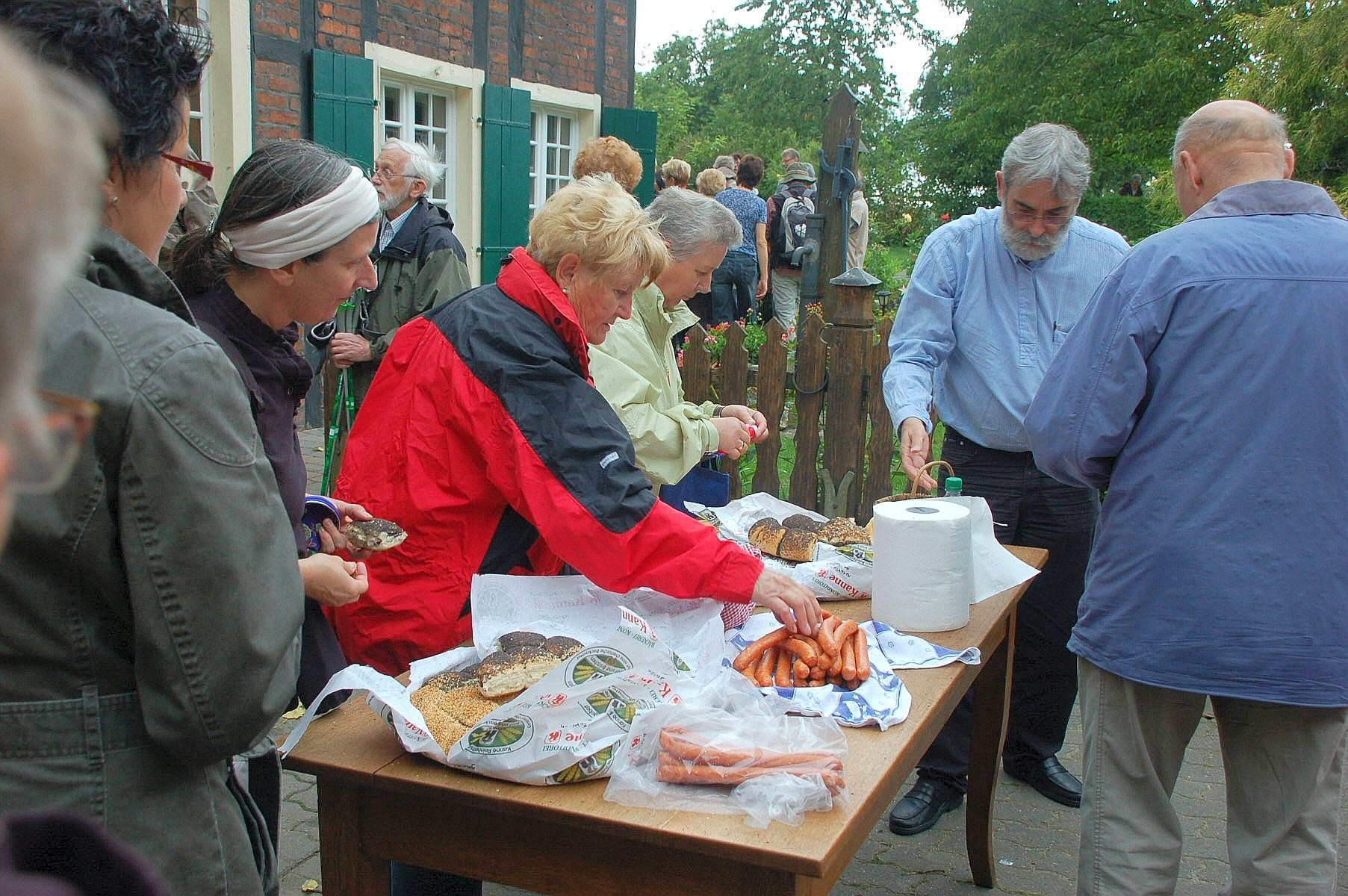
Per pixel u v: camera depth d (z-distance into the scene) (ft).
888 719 5.86
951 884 9.96
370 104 25.73
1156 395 6.92
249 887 4.44
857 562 8.13
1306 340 6.57
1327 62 36.01
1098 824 7.37
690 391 17.29
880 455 16.28
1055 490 10.63
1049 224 9.87
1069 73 72.69
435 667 5.98
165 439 3.78
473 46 29.07
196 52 4.29
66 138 1.62
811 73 165.07
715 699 5.66
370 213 5.91
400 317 14.88
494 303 6.77
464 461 6.75
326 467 16.69
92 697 3.93
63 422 1.88
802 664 6.43
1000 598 8.33
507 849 5.28
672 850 4.94
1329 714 6.79
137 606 3.84
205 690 3.95
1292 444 6.56
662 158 136.05
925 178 90.58
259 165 5.67
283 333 6.11
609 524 6.34
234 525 3.95
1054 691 11.37
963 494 10.91
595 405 6.55
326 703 5.90
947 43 89.30
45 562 3.75
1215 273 6.75
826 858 4.53
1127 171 75.00
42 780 3.84
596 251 6.76
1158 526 6.85
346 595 5.63
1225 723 7.14
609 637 5.67
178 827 4.12
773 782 4.87
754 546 8.87
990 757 9.55
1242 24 39.27
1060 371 7.34
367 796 5.55
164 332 3.89
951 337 10.61
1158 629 6.86
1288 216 6.92
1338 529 6.57
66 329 3.67
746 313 30.78
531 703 5.10
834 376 16.28
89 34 3.84
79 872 2.20
